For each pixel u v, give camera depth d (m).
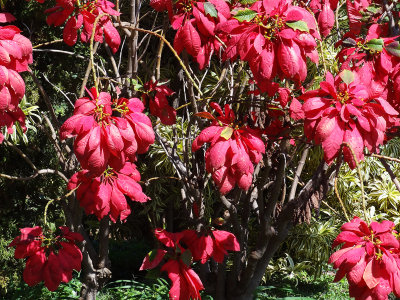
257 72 1.79
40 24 3.95
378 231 1.63
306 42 1.82
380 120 1.72
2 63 1.74
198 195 2.79
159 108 2.57
